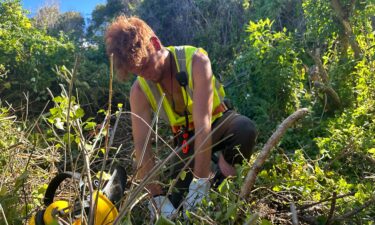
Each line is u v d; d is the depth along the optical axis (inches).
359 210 82.2
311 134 131.3
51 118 68.4
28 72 189.9
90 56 256.4
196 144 85.9
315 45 184.9
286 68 150.5
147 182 59.1
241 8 291.9
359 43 157.1
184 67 89.4
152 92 93.6
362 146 104.7
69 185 99.2
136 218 86.7
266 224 59.4
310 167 94.8
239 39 273.6
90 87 194.1
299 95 148.8
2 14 209.9
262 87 154.3
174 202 87.2
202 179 81.8
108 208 67.1
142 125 94.7
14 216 75.4
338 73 151.3
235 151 94.9
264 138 136.5
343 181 88.4
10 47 192.2
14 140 107.0
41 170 107.3
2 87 189.3
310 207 89.4
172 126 97.8
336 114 136.2
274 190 88.4
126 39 82.9
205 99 87.4
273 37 169.3
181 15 340.2
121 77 86.6
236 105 159.5
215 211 75.2
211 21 309.3
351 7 163.9
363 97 134.3
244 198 77.1
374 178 100.3
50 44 202.8
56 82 195.3
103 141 110.2
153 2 360.2
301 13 243.0
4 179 88.3
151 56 86.2
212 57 255.9
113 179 74.7
